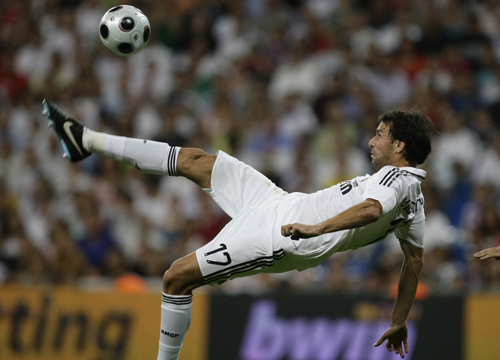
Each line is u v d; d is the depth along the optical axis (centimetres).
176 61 5059
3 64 5403
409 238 1911
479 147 3975
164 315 1778
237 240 1769
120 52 1897
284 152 4134
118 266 3431
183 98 4769
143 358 2991
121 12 1886
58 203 4138
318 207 1786
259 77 4741
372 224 1797
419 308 2845
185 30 5166
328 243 1778
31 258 3525
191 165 1866
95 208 3716
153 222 3872
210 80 4834
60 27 5428
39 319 3097
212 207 3728
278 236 1769
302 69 4625
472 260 3158
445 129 4047
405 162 1833
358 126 4216
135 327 3020
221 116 4456
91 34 5331
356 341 2841
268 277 3272
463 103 4275
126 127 4594
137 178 4116
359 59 4653
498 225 3309
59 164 4359
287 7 5159
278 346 2884
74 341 3056
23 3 5784
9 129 4869
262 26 5091
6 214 3872
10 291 3136
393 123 1831
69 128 1875
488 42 4612
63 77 5069
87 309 3070
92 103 4803
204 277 1767
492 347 2769
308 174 3878
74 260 3453
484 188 3422
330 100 4369
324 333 2867
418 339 2825
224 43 5047
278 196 1850
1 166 4544
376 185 1698
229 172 1862
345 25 4928
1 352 3094
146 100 4791
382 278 3128
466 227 3472
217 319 2936
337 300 2886
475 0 4869
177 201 3894
